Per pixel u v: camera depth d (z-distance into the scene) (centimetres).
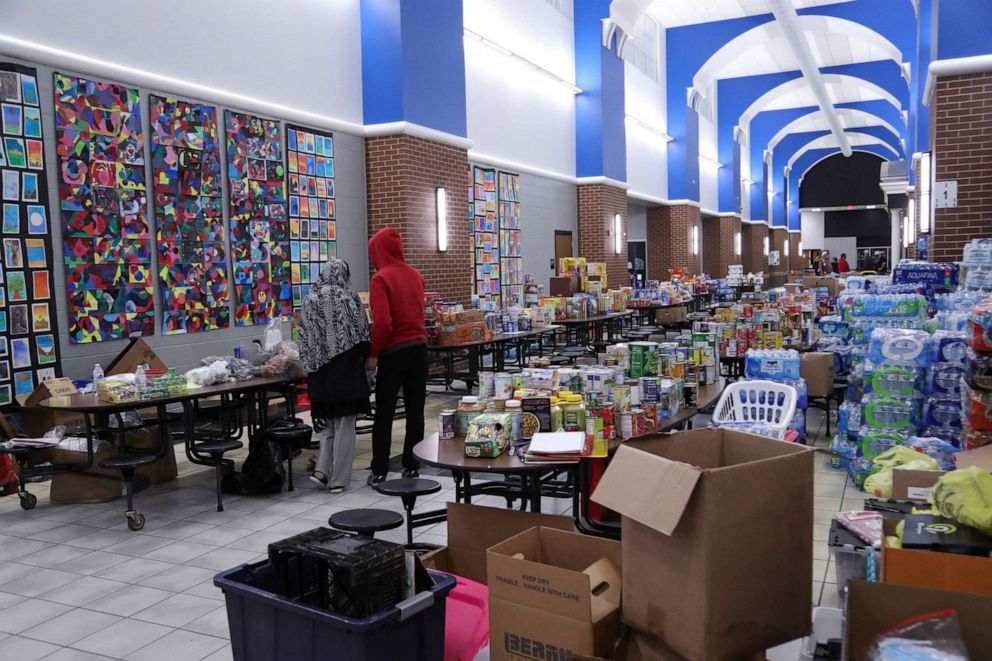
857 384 588
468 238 1159
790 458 208
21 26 598
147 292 701
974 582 181
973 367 340
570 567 255
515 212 1402
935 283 740
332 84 959
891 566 189
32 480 542
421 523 364
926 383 507
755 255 3303
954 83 840
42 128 613
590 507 373
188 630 333
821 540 421
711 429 255
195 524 482
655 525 196
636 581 215
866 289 844
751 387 482
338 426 546
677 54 2280
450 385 972
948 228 853
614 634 222
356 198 1009
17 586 386
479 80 1282
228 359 591
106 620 344
